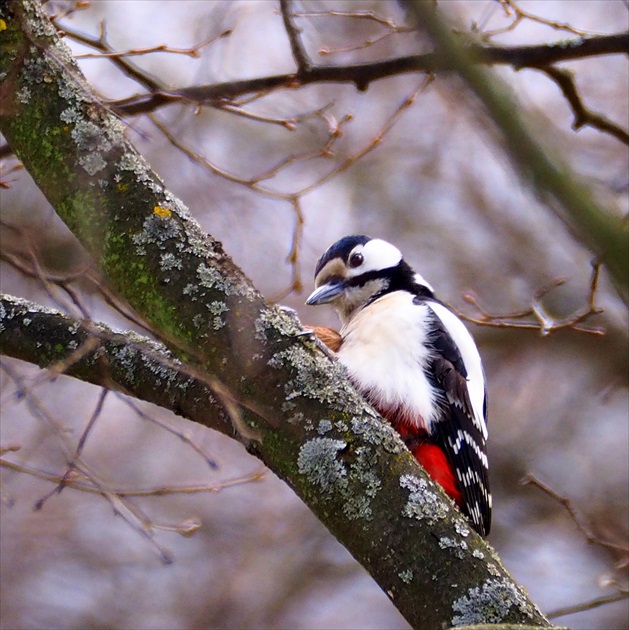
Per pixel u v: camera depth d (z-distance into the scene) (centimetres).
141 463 1561
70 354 717
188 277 640
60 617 1516
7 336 746
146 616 1537
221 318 634
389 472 613
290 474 625
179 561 1577
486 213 1784
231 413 628
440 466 902
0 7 673
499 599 581
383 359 916
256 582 1578
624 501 1645
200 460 1577
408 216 1759
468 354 986
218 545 1595
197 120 1511
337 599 1584
